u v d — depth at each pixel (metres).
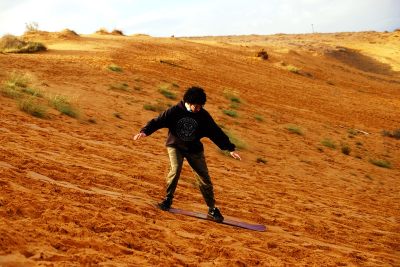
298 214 8.46
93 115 15.04
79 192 6.02
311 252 5.75
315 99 34.22
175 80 27.00
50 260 3.60
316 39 98.19
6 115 11.48
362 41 92.25
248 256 4.90
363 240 7.46
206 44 52.53
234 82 32.66
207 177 6.50
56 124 12.32
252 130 19.98
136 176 8.34
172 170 6.46
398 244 7.67
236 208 7.79
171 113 6.27
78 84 19.89
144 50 37.50
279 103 29.44
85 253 3.88
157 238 4.95
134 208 5.91
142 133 6.14
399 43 88.00
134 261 3.99
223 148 6.37
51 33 41.19
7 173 5.95
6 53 27.86
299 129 21.94
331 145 20.70
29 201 4.93
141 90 21.95
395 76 69.44
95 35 48.72
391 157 22.17
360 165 18.53
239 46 56.16
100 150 10.21
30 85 17.00
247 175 12.02
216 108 22.34
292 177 13.66
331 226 7.98
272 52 55.91
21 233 3.91
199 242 5.13
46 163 7.37
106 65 25.69
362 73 61.06
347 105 35.00
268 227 6.86
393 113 35.53
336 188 13.45
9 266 3.31
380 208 11.37
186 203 7.35
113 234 4.60
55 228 4.31
